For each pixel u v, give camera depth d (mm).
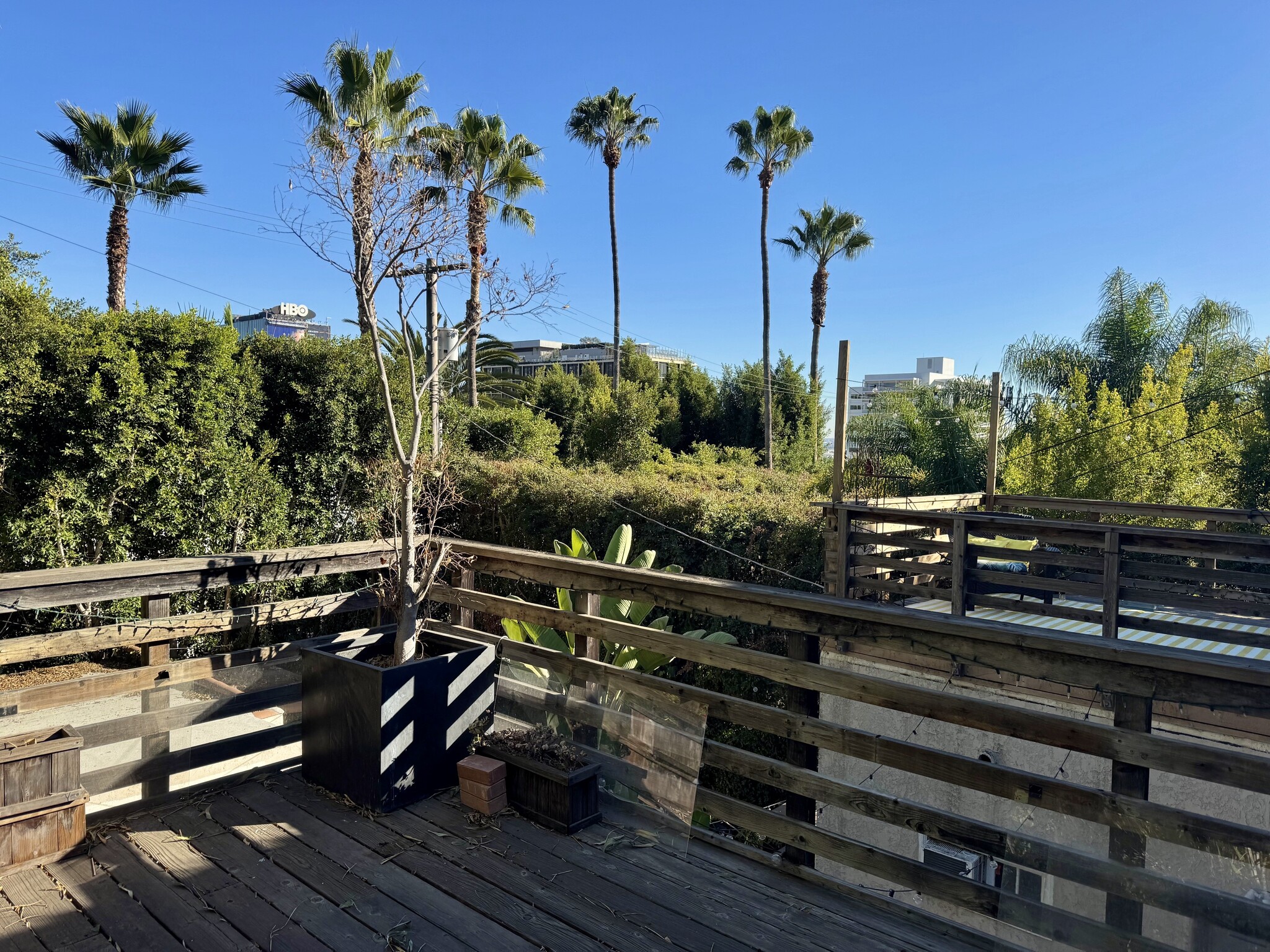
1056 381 11586
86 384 7789
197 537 8461
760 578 7336
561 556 3035
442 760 2703
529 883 2117
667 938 1867
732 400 27156
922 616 1982
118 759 4477
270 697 2885
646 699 2660
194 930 1866
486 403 22266
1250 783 1535
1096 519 7395
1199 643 5242
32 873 2127
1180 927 1652
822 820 5988
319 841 2330
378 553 3391
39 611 7441
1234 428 8578
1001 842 1866
